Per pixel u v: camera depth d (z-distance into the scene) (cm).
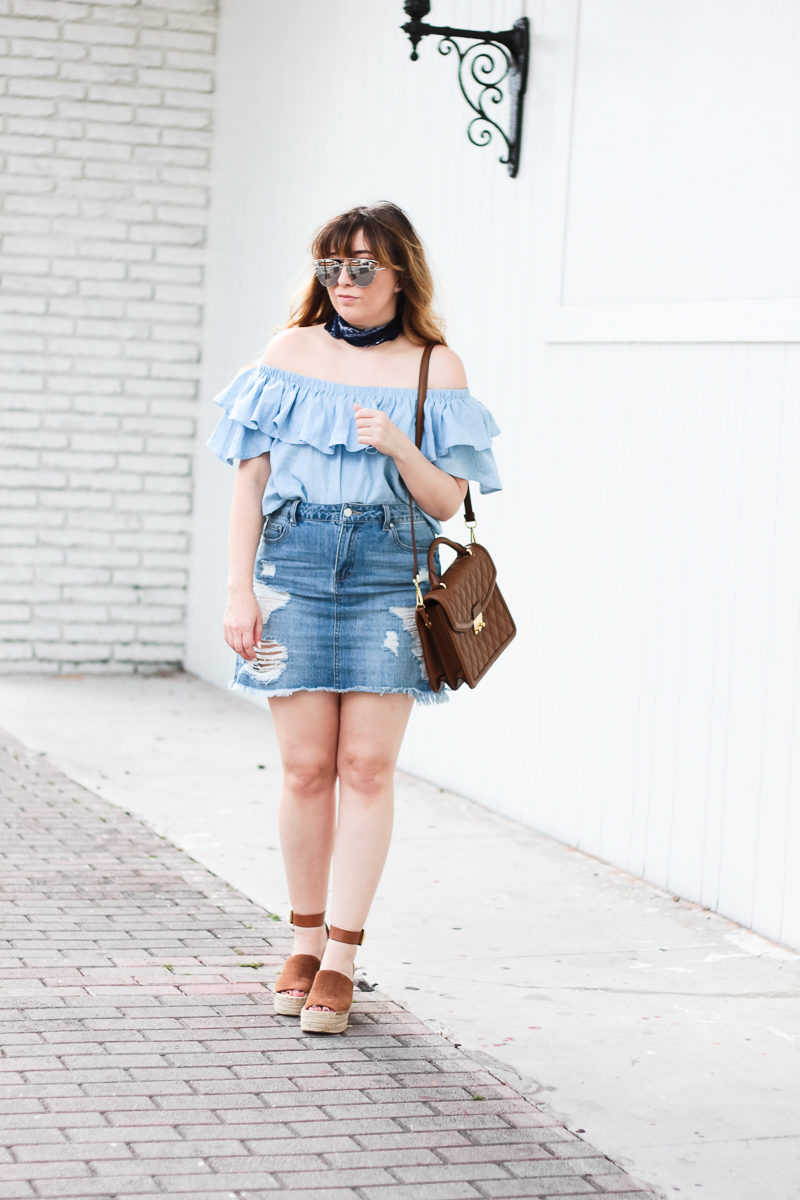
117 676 886
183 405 895
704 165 459
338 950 343
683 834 466
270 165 799
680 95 470
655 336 477
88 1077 307
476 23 590
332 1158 278
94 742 690
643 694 488
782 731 423
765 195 433
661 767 478
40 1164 268
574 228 525
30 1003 349
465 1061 329
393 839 532
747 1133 301
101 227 874
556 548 538
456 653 328
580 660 523
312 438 332
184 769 640
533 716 554
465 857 511
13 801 564
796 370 418
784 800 422
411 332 346
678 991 383
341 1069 321
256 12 826
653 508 483
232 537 343
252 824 547
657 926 438
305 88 757
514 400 565
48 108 860
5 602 875
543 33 542
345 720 343
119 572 892
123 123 873
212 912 434
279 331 354
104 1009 348
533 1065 330
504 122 566
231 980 375
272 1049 329
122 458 887
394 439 323
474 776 596
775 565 426
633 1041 348
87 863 481
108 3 864
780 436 425
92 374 878
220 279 866
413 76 641
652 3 482
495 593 350
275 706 347
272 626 339
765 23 432
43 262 866
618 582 501
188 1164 271
